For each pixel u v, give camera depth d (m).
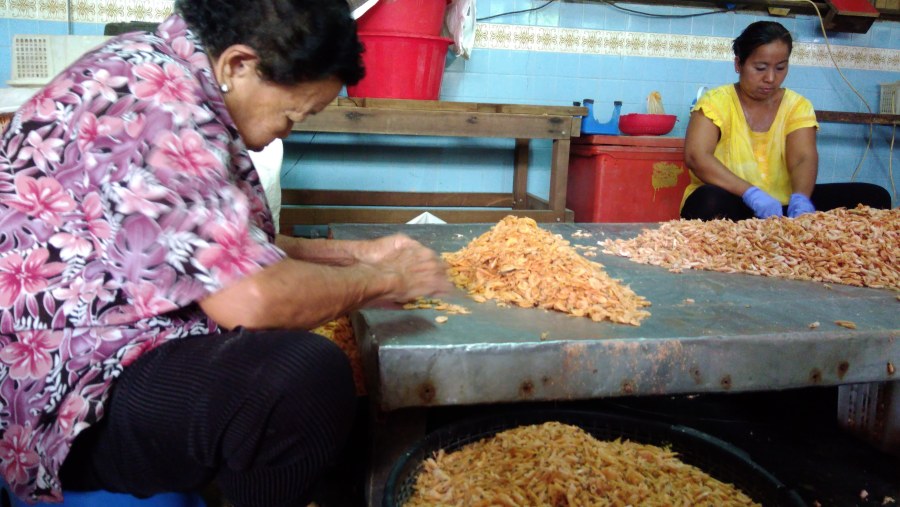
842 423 1.94
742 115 3.15
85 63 1.01
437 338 1.24
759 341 1.32
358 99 3.14
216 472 1.05
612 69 4.04
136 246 0.92
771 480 1.31
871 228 2.06
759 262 1.94
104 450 1.03
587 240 2.31
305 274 1.02
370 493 1.42
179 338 1.03
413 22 3.21
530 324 1.36
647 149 3.63
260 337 1.00
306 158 3.81
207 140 0.99
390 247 1.57
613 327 1.35
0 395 0.99
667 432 1.53
